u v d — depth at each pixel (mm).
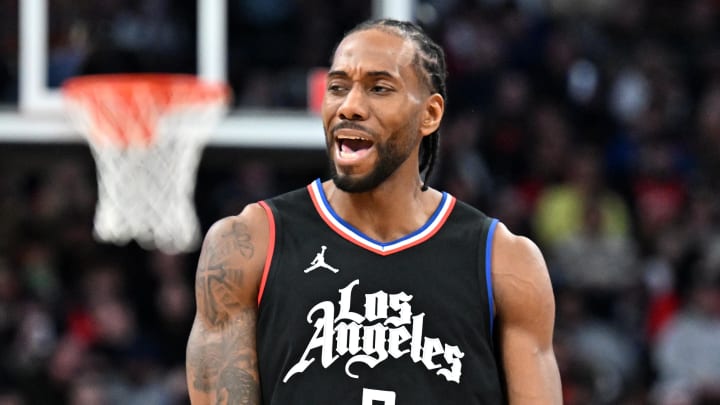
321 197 5723
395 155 5516
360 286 5492
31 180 19188
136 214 14047
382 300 5477
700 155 21828
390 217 5641
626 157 21406
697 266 18953
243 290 5609
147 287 17922
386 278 5512
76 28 15273
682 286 18938
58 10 15219
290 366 5445
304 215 5691
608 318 18484
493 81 22016
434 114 5699
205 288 5648
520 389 5613
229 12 15609
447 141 20438
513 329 5664
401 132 5508
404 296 5488
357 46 5531
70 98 14102
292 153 15336
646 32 24266
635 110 22625
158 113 14039
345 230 5617
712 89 23234
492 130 21281
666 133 22234
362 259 5547
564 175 20531
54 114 14969
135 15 15539
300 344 5449
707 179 21281
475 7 23188
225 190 19438
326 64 15547
